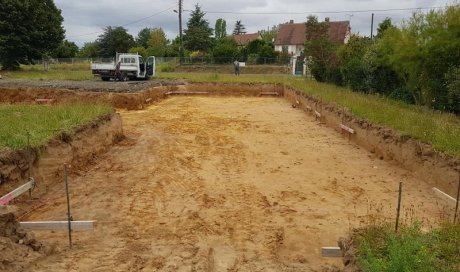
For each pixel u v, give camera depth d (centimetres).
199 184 959
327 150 1292
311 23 2755
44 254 578
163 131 1555
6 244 538
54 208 795
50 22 4178
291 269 579
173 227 723
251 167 1108
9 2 3822
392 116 1287
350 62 2169
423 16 1500
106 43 6281
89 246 634
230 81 3036
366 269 468
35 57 4194
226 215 781
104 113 1320
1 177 758
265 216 779
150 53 6025
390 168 1085
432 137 1015
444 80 1400
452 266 452
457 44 1352
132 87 2350
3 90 2184
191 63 5166
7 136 909
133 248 634
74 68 4762
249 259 616
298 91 2338
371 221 706
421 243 489
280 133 1555
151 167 1088
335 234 705
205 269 579
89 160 1103
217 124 1730
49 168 917
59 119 1154
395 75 1808
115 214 774
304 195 895
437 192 862
